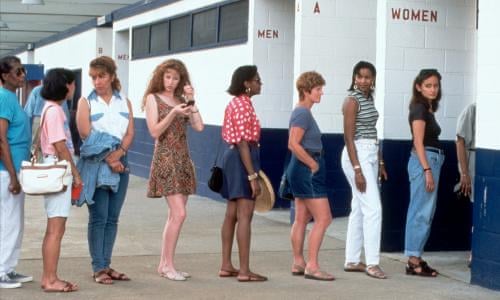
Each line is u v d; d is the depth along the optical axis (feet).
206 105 65.26
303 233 35.88
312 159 34.22
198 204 59.93
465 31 42.06
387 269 37.22
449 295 32.32
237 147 33.96
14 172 31.78
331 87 51.37
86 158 32.89
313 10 50.85
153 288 33.01
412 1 41.32
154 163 34.45
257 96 56.75
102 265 33.73
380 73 41.19
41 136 32.27
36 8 92.43
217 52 63.21
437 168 35.63
